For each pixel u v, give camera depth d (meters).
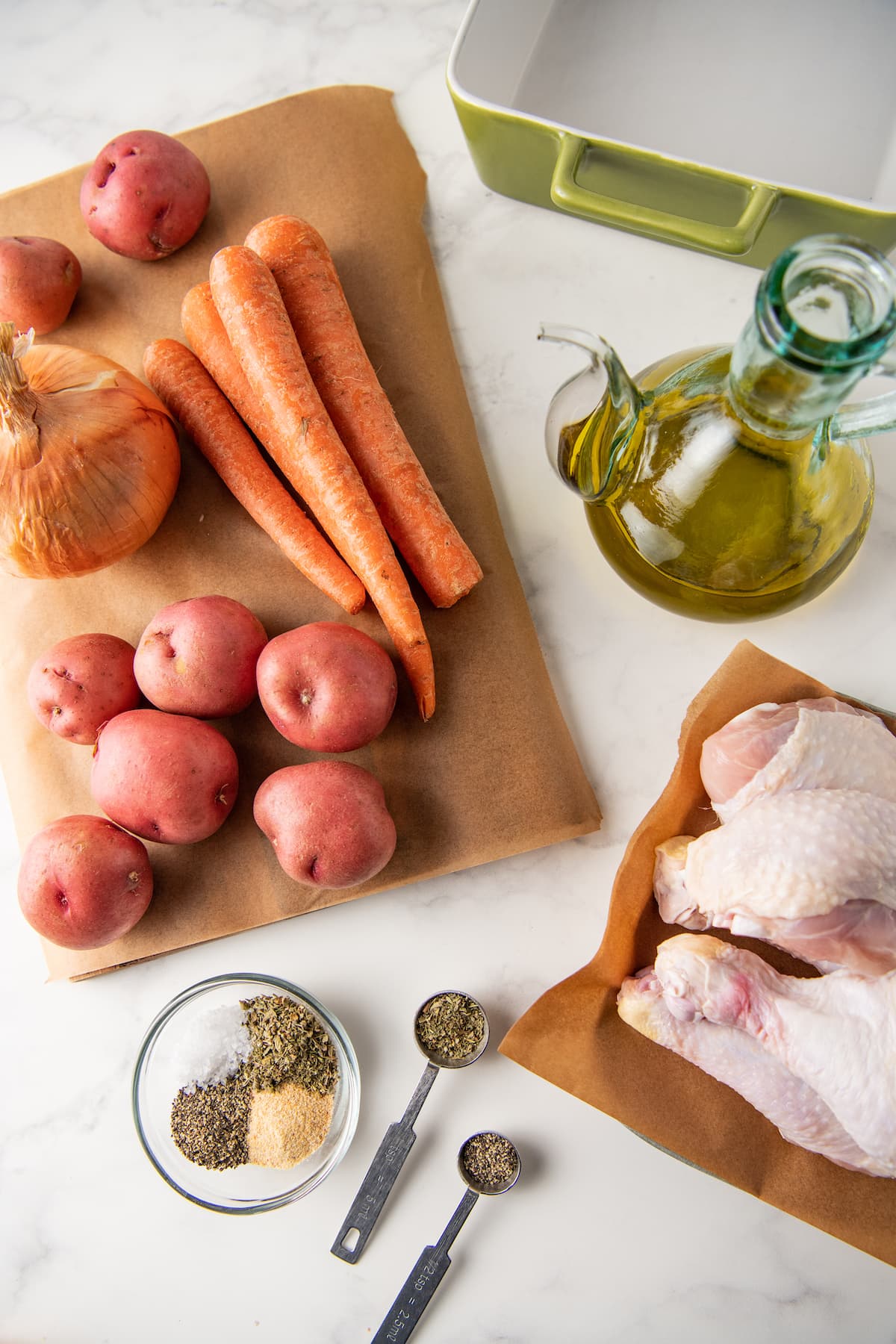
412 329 0.67
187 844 0.64
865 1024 0.57
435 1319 0.62
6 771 0.66
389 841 0.61
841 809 0.58
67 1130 0.65
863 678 0.64
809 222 0.61
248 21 0.71
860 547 0.63
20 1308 0.64
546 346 0.67
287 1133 0.62
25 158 0.71
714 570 0.57
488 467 0.67
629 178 0.63
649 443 0.56
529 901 0.64
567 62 0.67
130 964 0.65
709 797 0.62
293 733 0.61
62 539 0.62
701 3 0.67
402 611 0.62
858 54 0.66
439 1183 0.63
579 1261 0.62
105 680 0.63
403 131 0.69
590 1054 0.61
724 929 0.63
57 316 0.67
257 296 0.63
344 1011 0.64
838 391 0.46
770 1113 0.59
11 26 0.72
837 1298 0.61
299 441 0.63
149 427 0.63
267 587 0.66
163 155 0.65
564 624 0.65
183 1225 0.64
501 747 0.64
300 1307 0.63
